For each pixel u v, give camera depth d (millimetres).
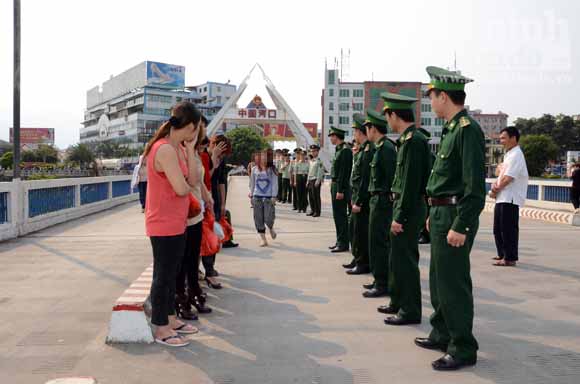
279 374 3385
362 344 3963
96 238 9547
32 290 5645
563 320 4617
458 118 3518
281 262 7297
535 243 9234
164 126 3805
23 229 9977
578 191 13352
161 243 3820
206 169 5574
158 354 3740
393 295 4676
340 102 88375
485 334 4227
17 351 3805
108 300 5242
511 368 3500
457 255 3477
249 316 4699
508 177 6934
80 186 13953
